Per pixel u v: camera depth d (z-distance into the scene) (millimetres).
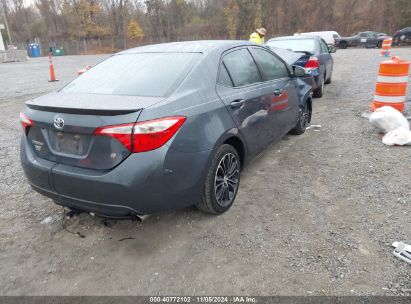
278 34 56812
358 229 3205
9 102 10320
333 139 5711
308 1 55219
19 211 3807
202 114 3086
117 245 3146
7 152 5754
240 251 2988
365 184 4055
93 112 2680
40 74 18766
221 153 3324
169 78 3213
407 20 47500
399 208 3500
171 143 2770
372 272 2672
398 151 4961
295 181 4242
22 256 3061
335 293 2502
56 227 3473
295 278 2658
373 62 17688
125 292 2617
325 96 9305
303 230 3238
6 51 33406
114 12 61125
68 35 63406
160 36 62625
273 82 4504
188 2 63656
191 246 3082
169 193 2828
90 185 2727
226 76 3621
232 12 56531
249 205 3719
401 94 6344
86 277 2783
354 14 53719
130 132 2602
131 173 2629
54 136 2969
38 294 2637
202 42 3943
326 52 10320
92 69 3875
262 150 4312
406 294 2457
